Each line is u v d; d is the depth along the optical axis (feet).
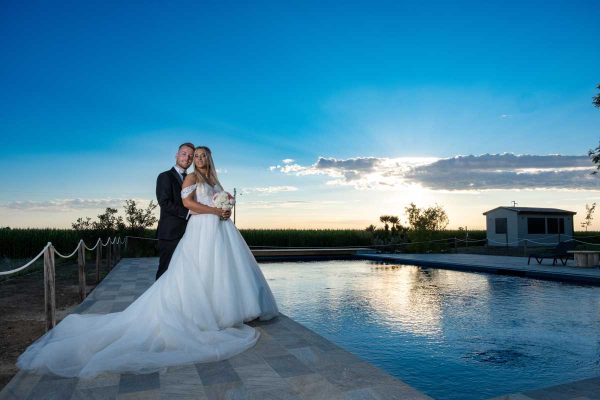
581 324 18.40
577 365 13.15
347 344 15.64
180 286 11.25
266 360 9.86
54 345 9.59
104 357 9.13
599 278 29.27
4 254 53.72
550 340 15.94
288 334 12.19
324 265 49.88
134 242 53.78
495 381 11.88
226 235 12.76
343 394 7.93
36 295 22.08
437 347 15.16
